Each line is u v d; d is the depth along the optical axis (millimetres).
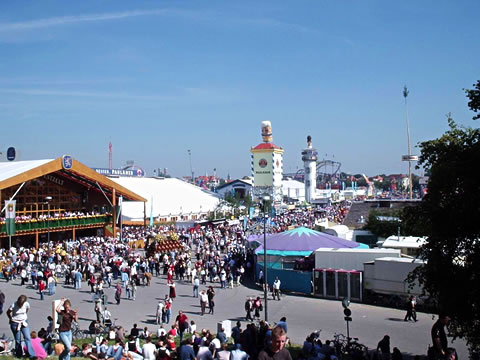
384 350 18094
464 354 20312
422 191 103750
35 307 28062
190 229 63406
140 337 21203
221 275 35594
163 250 46156
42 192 58062
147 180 97750
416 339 22281
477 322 15180
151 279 38156
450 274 15227
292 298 32125
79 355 16656
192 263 43031
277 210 94188
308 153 141500
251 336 16578
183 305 29562
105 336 21219
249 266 39906
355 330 24000
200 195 101250
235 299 31641
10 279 36344
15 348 14359
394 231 45500
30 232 49812
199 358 14148
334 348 17531
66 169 53844
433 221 15414
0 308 22125
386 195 182750
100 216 59062
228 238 55688
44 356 13859
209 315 27234
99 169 95875
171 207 86938
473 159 14266
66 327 12836
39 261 38156
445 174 14453
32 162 54625
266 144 98188
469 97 15594
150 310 28078
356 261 31422
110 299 30922
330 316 26953
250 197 114500
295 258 35500
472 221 14391
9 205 42469
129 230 64375
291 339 22375
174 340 20234
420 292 28109
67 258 40469
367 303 30156
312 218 80438
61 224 53438
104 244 48375
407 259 29281
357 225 58812
